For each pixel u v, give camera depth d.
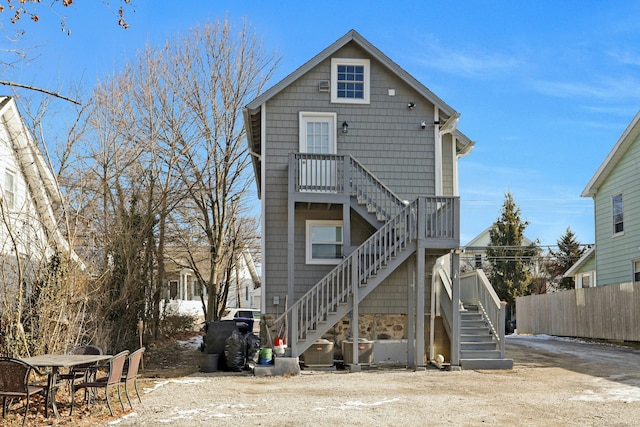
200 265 31.55
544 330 27.95
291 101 17.06
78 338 13.84
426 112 17.34
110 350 16.09
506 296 44.34
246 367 15.61
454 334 14.83
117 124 19.97
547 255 46.81
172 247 27.02
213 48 24.09
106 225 17.27
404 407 9.80
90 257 16.61
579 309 24.39
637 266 22.53
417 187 17.06
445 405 9.95
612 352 18.72
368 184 16.64
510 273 44.81
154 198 21.20
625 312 20.75
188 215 25.98
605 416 8.97
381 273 14.88
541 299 28.38
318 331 14.51
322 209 16.77
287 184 16.75
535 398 10.59
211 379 13.53
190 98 23.55
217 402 10.31
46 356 9.75
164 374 14.55
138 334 17.48
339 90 17.27
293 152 16.08
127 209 19.28
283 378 13.61
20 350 12.02
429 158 17.17
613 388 11.61
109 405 9.06
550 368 14.85
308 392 11.44
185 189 22.81
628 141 22.70
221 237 24.58
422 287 14.84
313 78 17.19
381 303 16.80
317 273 16.61
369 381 12.92
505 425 8.45
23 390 8.28
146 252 18.70
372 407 9.80
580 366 15.16
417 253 14.90
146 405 10.00
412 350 15.18
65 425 8.38
